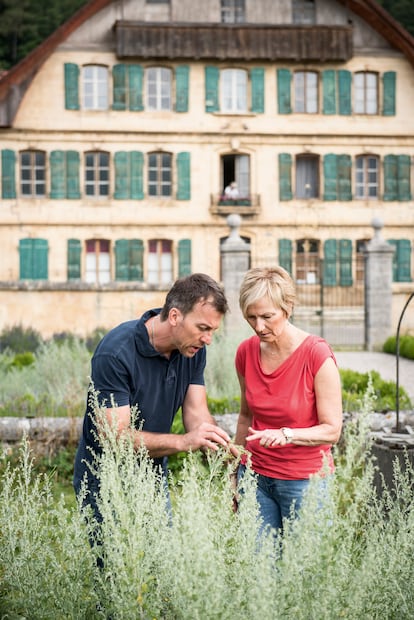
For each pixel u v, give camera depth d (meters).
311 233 28.53
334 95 28.55
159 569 2.63
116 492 2.67
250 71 28.30
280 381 3.38
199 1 28.08
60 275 27.69
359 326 25.39
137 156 27.84
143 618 2.52
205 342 3.22
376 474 4.43
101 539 2.92
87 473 3.32
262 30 27.75
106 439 3.05
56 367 10.27
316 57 27.98
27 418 7.18
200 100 28.09
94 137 27.70
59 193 27.61
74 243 27.67
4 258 27.50
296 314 26.16
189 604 2.35
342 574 2.50
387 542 2.82
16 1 37.31
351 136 28.69
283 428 3.24
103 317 20.59
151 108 28.00
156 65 27.92
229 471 2.96
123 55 27.19
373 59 28.66
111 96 27.81
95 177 27.94
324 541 2.43
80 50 27.53
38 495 3.14
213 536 2.62
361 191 29.09
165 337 3.26
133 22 27.17
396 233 28.91
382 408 8.21
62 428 7.04
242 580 2.45
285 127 28.45
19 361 13.28
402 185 28.94
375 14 28.19
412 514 2.80
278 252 28.44
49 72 27.48
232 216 18.42
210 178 28.17
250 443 3.53
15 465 6.48
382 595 2.63
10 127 27.06
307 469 3.38
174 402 3.43
